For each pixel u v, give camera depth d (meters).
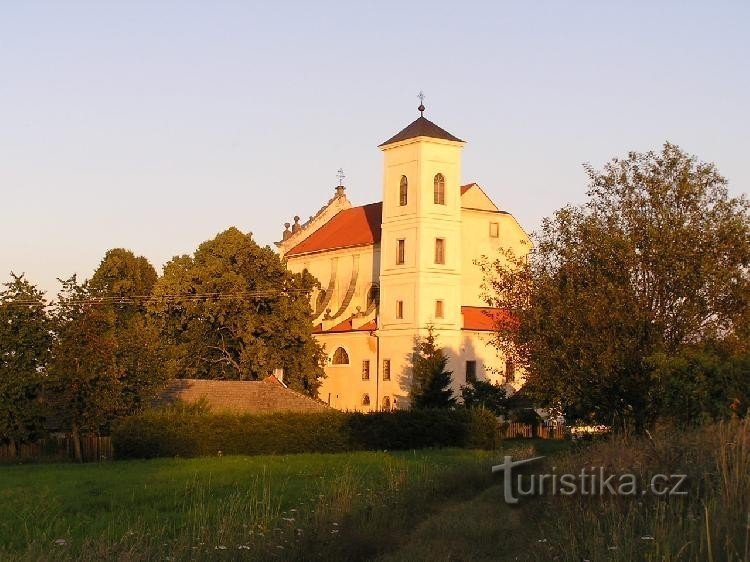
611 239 31.61
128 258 95.25
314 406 67.44
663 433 21.52
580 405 31.11
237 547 17.73
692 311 29.92
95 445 52.66
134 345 53.91
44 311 52.31
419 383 76.75
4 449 52.03
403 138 86.19
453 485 26.55
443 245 85.38
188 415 53.25
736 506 13.98
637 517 15.60
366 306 92.19
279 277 81.12
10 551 18.58
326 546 18.47
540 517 19.75
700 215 31.61
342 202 107.75
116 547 17.22
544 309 32.47
